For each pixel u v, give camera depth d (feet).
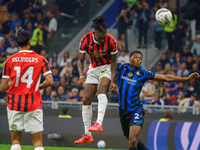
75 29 173.78
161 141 103.30
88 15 177.27
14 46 161.99
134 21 163.12
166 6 163.32
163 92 131.64
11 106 49.32
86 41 58.85
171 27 157.79
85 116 61.21
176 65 146.72
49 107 120.88
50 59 154.51
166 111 114.01
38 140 49.93
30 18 168.14
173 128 103.19
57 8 174.19
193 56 149.38
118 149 104.78
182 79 62.44
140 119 60.90
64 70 148.77
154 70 154.61
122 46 159.53
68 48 168.86
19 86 49.44
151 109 116.47
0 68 157.69
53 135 108.06
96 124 57.31
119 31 164.76
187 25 159.02
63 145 108.17
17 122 49.62
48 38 166.61
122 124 63.72
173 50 156.76
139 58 62.28
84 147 106.63
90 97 60.80
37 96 50.03
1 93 130.82
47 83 50.80
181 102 128.77
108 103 118.93
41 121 50.08
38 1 173.99
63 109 114.01
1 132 110.42
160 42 161.38
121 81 63.10
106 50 58.29
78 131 107.65
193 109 114.62
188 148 101.35
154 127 104.53
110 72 60.03
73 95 133.90
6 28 166.71
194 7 159.63
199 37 156.97
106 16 175.63
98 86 59.31
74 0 177.58
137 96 62.39
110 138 105.91
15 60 49.73
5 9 171.01
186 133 102.06
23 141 107.65
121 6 175.22
